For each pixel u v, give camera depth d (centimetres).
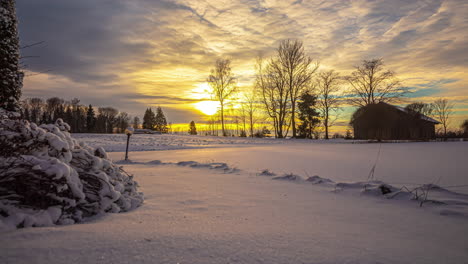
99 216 238
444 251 167
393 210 272
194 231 197
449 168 648
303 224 221
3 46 482
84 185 260
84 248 157
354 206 288
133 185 334
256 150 1407
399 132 3434
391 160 849
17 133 261
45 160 242
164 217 238
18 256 143
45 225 202
